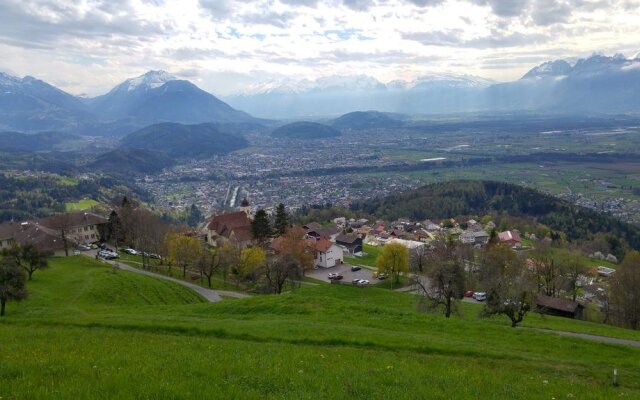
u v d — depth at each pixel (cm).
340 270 12631
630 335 5709
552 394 2298
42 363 2189
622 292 8450
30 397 1692
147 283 8294
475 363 3069
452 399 2044
